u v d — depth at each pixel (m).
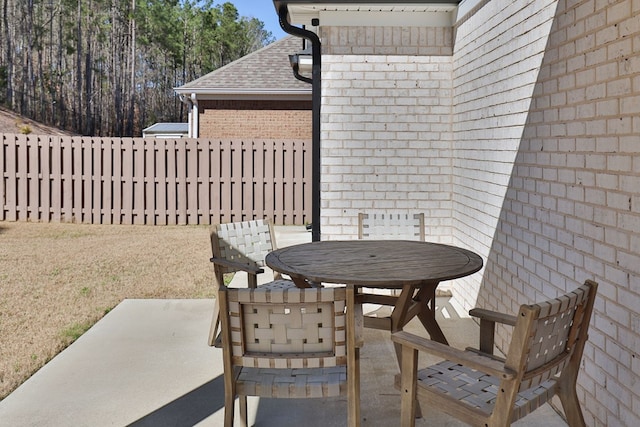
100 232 9.71
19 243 8.46
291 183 10.82
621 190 2.28
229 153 10.74
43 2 36.03
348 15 5.13
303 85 13.33
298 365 2.10
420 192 5.27
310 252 3.54
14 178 10.60
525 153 3.39
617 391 2.31
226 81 13.49
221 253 3.99
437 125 5.23
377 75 5.19
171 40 38.44
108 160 10.66
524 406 1.96
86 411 2.86
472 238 4.60
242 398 2.59
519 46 3.48
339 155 5.25
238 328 2.12
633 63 2.18
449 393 2.08
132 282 6.00
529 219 3.34
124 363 3.55
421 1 4.80
